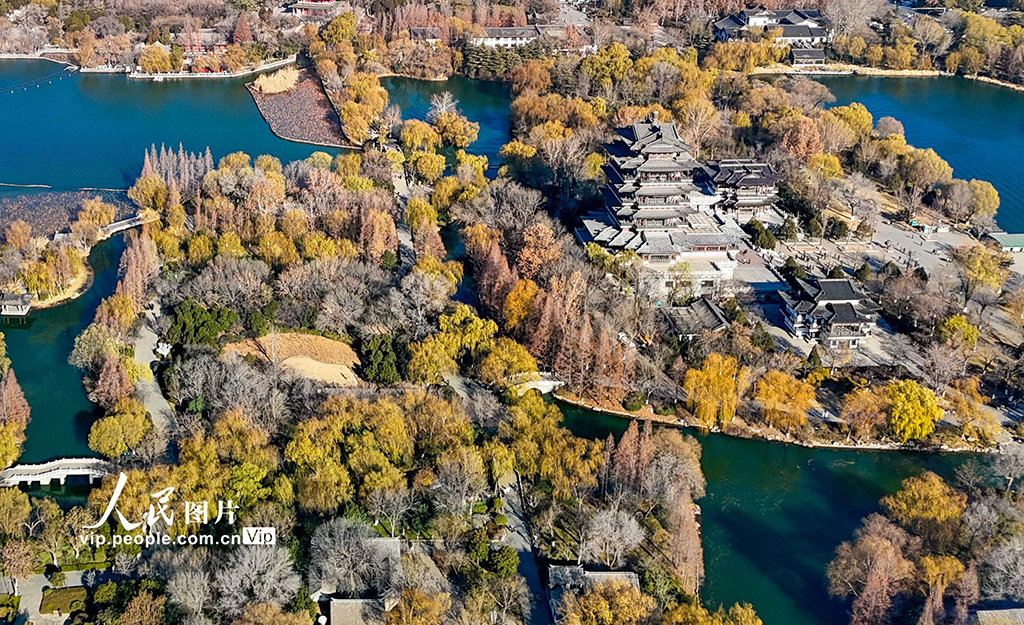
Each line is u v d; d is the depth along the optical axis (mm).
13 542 148500
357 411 176125
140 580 145750
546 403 197875
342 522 153750
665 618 140250
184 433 177875
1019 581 149375
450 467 166750
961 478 177500
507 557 153750
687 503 166875
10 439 175000
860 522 175625
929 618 139375
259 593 142375
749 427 198000
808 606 155375
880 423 192750
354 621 143625
